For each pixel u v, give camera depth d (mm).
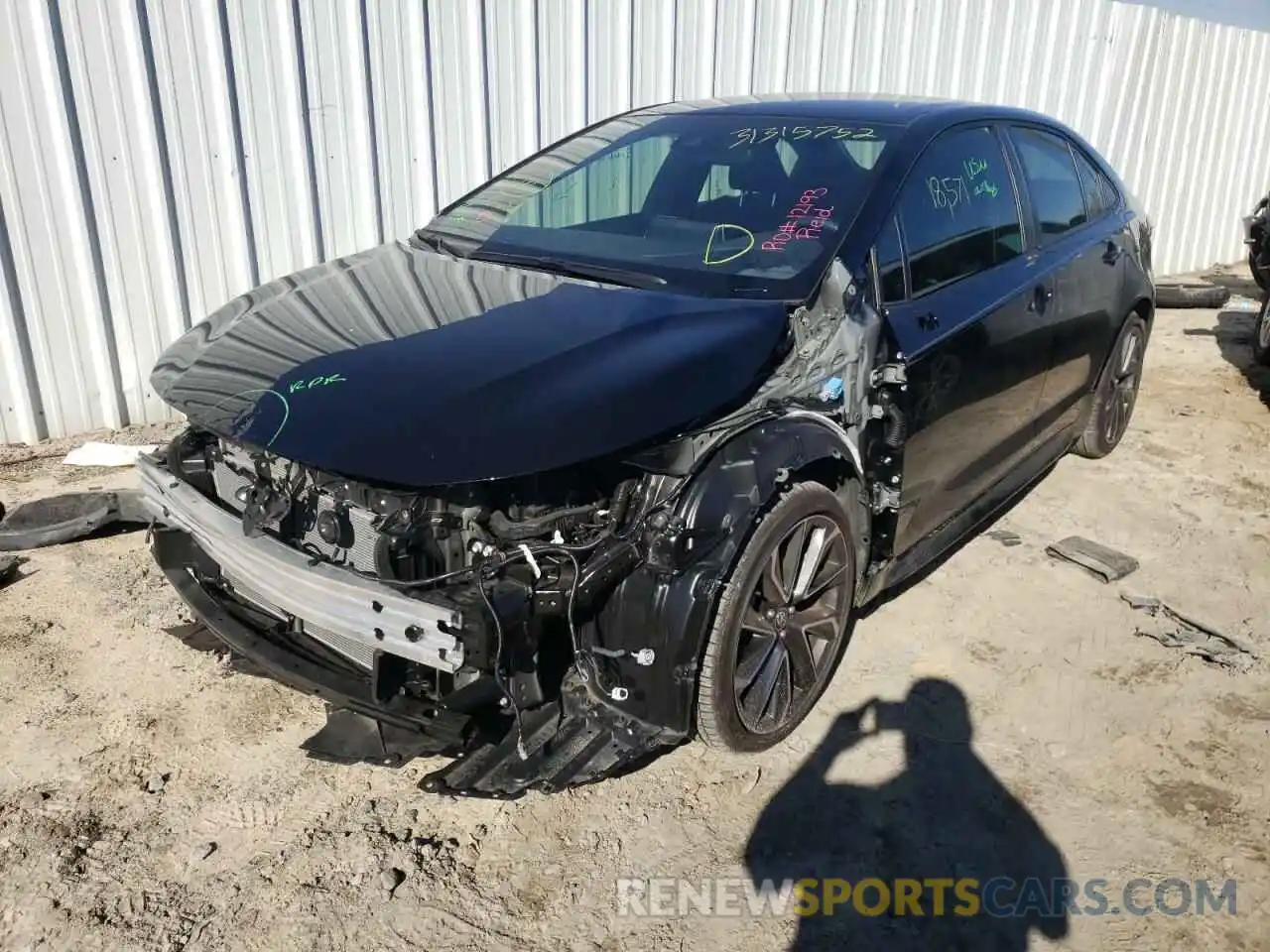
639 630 2666
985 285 3805
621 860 2770
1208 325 9000
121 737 3143
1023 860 2832
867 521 3354
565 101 6434
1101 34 9555
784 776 3096
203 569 3139
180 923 2506
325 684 2660
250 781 2986
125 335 5410
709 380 2738
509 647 2461
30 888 2582
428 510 2514
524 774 2539
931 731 3324
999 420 4047
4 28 4719
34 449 5230
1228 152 11523
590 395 2592
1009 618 4023
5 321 5055
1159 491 5332
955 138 3883
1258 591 4324
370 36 5609
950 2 8305
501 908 2596
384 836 2807
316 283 3482
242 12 5219
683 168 3814
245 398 2684
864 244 3277
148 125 5141
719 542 2703
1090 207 4887
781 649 3078
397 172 5934
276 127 5480
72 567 4094
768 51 7316
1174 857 2861
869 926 2602
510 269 3500
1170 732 3375
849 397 3168
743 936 2557
